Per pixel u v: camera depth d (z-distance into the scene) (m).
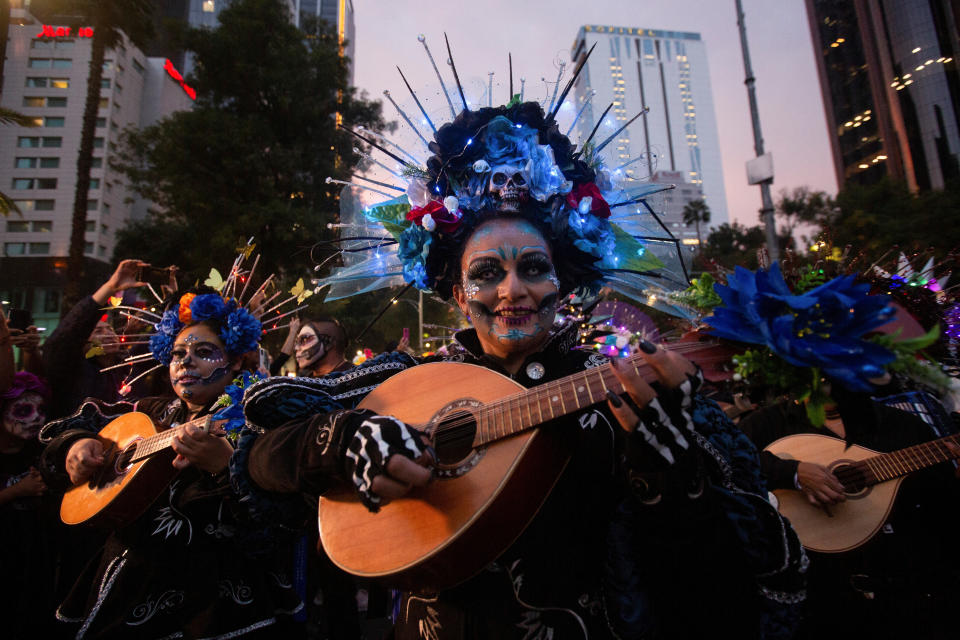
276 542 2.06
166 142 16.45
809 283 1.03
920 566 2.08
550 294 1.41
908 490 2.17
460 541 1.14
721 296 1.00
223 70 18.06
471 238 1.47
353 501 1.34
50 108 46.34
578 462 1.25
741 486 1.15
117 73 47.22
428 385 1.48
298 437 1.31
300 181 17.39
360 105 19.78
